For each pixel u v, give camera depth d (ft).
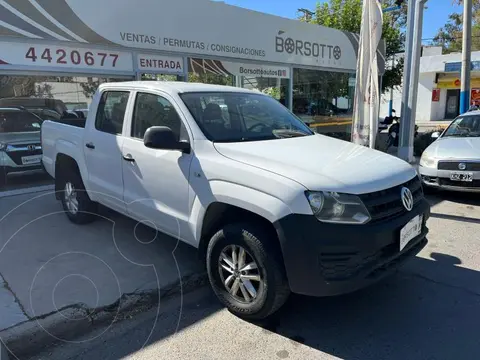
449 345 9.74
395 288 12.54
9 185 25.44
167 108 12.82
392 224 9.77
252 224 10.22
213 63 33.68
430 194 24.14
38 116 26.43
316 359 9.27
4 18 22.48
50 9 23.94
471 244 16.10
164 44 29.40
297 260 9.21
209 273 11.32
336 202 9.27
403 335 10.16
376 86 24.12
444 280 13.03
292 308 11.45
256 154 10.77
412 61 27.20
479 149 21.79
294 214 9.21
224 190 10.43
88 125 16.07
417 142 37.86
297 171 9.83
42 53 24.38
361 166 10.68
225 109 13.24
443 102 106.11
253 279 10.31
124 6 26.94
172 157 12.01
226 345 9.81
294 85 41.68
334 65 45.52
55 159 18.21
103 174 15.11
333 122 47.93
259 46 36.14
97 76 27.22
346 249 9.16
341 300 11.87
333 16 58.23
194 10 30.71
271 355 9.42
